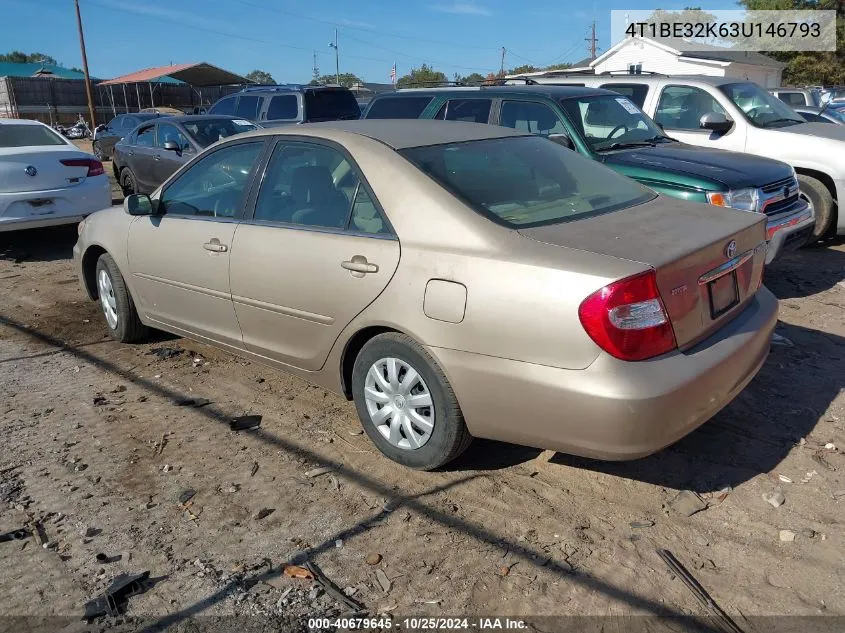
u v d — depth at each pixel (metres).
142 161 12.76
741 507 3.37
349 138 3.97
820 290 6.74
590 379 2.98
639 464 3.76
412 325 3.44
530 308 3.08
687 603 2.79
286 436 4.17
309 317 3.95
